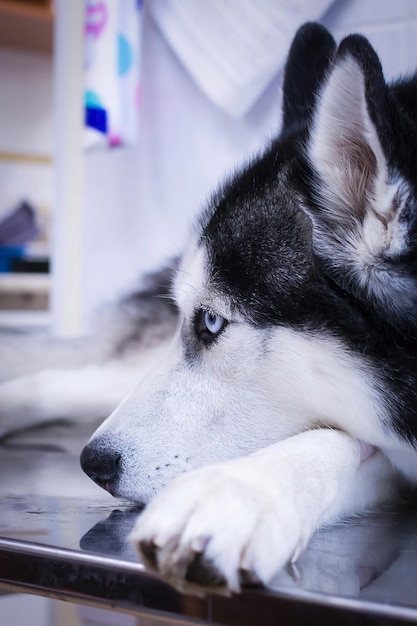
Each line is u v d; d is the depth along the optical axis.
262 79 1.88
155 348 2.01
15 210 4.06
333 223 1.08
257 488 0.77
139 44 2.06
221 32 1.93
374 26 1.71
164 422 1.17
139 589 0.73
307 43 1.38
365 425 1.08
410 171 0.99
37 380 2.00
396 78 1.30
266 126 1.88
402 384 1.04
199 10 1.97
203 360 1.19
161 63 2.07
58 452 1.72
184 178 2.05
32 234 4.05
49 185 4.18
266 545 0.70
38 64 4.12
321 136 1.09
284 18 1.83
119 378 2.01
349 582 0.71
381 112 0.96
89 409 1.99
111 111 2.08
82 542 0.85
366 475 1.10
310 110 1.20
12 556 0.84
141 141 2.11
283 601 0.67
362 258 1.03
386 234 1.01
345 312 1.05
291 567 0.76
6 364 2.06
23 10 3.26
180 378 1.21
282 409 1.13
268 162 1.24
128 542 0.85
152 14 2.08
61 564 0.80
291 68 1.39
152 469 1.13
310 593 0.67
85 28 2.11
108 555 0.78
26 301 3.89
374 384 1.05
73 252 2.22
